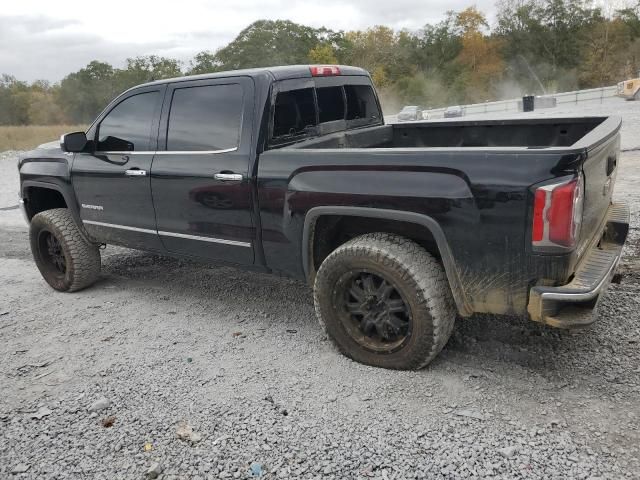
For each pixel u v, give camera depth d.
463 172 2.85
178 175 4.00
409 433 2.77
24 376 3.59
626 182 7.88
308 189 3.37
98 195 4.61
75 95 87.62
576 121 4.09
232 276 5.31
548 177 2.64
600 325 3.70
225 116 3.79
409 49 85.19
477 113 37.91
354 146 4.43
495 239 2.82
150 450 2.77
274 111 3.69
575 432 2.69
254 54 83.38
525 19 74.56
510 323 3.86
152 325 4.27
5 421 3.10
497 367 3.32
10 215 9.19
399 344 3.29
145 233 4.42
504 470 2.48
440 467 2.52
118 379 3.46
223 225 3.89
